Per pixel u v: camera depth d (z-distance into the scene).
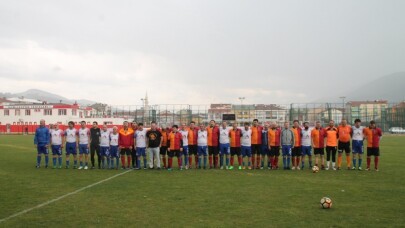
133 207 9.48
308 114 66.94
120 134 18.23
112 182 13.65
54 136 18.61
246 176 15.30
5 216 8.61
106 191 11.74
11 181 13.92
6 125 83.38
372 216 8.53
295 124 18.20
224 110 80.50
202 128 18.50
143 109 74.19
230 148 18.52
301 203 9.91
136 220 8.23
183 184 13.12
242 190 11.86
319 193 11.32
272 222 8.05
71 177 15.05
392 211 8.99
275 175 15.65
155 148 18.03
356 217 8.44
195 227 7.68
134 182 13.64
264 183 13.33
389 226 7.73
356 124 17.73
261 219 8.29
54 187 12.54
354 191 11.66
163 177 15.05
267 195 11.02
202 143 18.47
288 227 7.68
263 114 71.12
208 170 17.73
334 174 15.97
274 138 18.16
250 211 9.02
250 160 19.53
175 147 17.86
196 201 10.18
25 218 8.43
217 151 18.72
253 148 18.42
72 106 82.44
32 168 18.44
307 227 7.67
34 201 10.24
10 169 17.94
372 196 10.84
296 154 18.12
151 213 8.85
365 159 22.86
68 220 8.26
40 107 82.75
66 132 18.50
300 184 13.09
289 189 12.05
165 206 9.58
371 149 17.34
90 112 92.31
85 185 12.95
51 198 10.65
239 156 18.47
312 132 17.97
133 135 18.34
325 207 9.26
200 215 8.65
